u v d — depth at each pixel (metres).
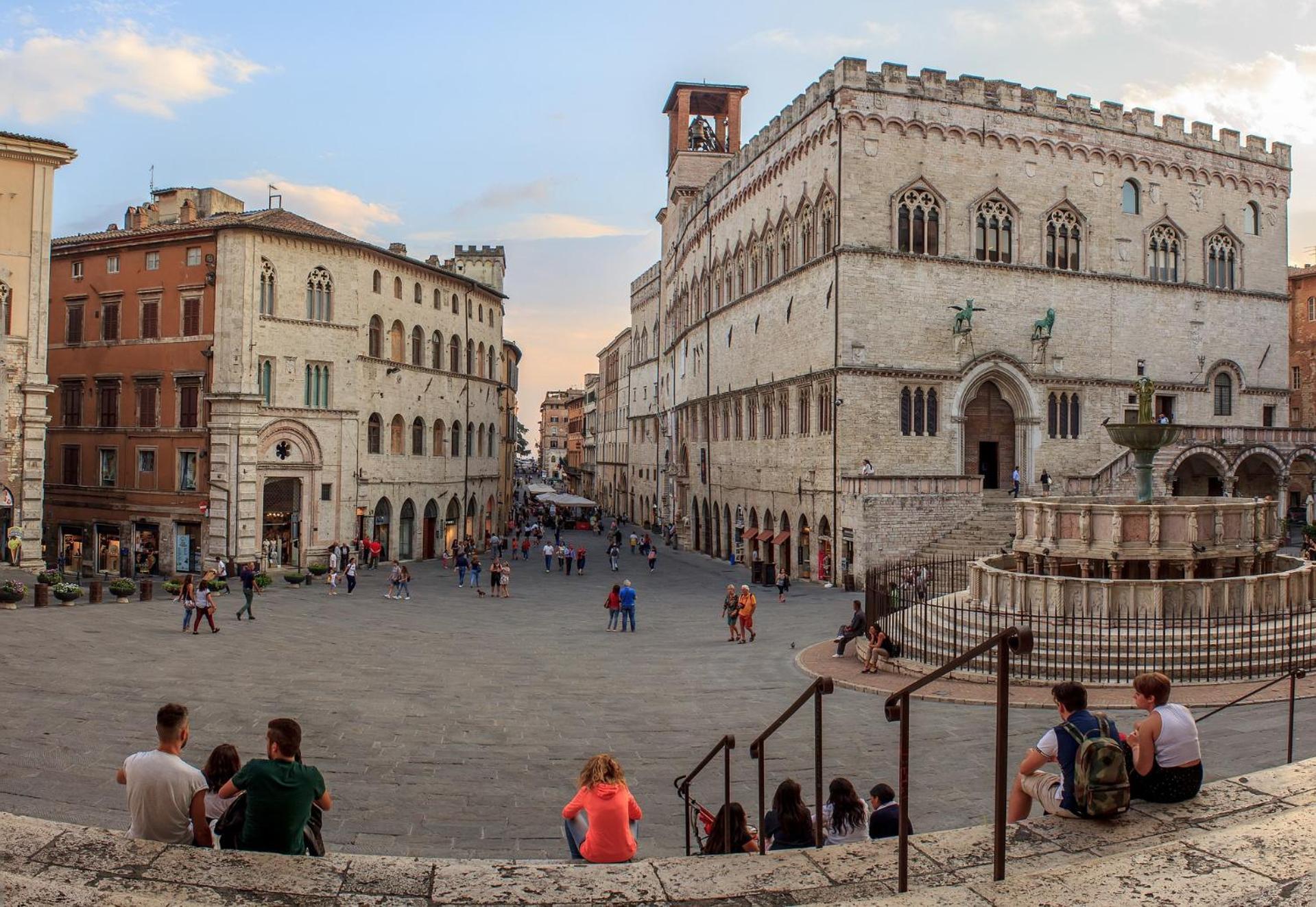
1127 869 6.71
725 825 12.09
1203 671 24.73
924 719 22.97
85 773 17.75
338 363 66.94
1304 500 76.88
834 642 35.56
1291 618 23.78
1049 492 61.88
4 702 22.72
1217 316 68.62
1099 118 65.31
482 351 89.69
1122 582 27.41
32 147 54.06
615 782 11.69
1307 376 88.38
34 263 54.66
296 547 65.31
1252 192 70.50
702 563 78.81
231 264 62.53
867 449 58.75
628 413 137.88
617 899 7.53
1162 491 56.53
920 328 60.06
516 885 7.71
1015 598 29.47
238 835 9.90
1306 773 9.50
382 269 71.56
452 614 46.34
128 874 7.52
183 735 10.15
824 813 13.38
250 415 62.16
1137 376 65.75
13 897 6.62
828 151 60.84
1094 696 23.36
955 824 15.88
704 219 88.69
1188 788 9.08
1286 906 6.09
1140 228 66.50
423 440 76.81
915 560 52.84
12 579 46.81
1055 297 63.41
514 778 18.86
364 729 22.14
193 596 35.88
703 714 24.50
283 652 32.22
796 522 65.06
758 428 72.50
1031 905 6.27
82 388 69.50
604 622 44.22
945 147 61.06
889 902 6.47
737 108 102.12
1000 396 63.03
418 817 16.53
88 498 68.94
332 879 7.64
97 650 30.41
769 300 70.38
